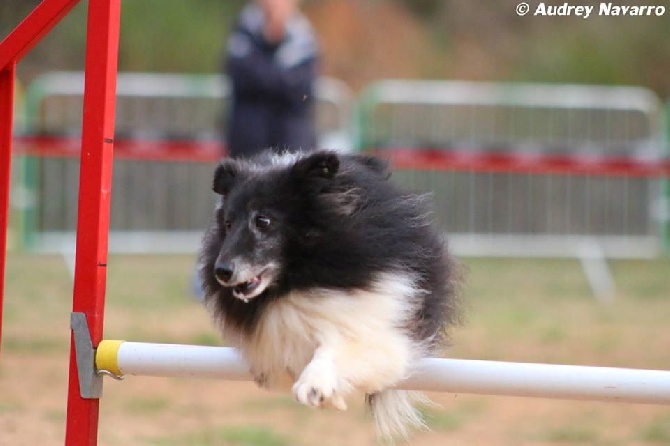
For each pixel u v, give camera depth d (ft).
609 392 18.30
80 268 19.75
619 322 48.01
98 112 19.77
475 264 65.87
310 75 45.42
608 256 64.54
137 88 65.77
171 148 58.13
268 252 18.97
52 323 45.44
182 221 64.85
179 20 101.14
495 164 57.31
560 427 32.40
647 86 100.83
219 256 19.01
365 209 19.60
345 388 18.15
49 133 59.11
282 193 19.26
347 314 18.69
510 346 42.11
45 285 54.39
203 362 19.76
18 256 62.49
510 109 66.85
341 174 19.63
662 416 33.81
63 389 34.68
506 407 35.14
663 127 64.85
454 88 69.31
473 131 66.90
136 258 65.72
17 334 42.96
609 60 101.60
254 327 19.48
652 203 64.44
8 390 34.17
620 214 64.44
